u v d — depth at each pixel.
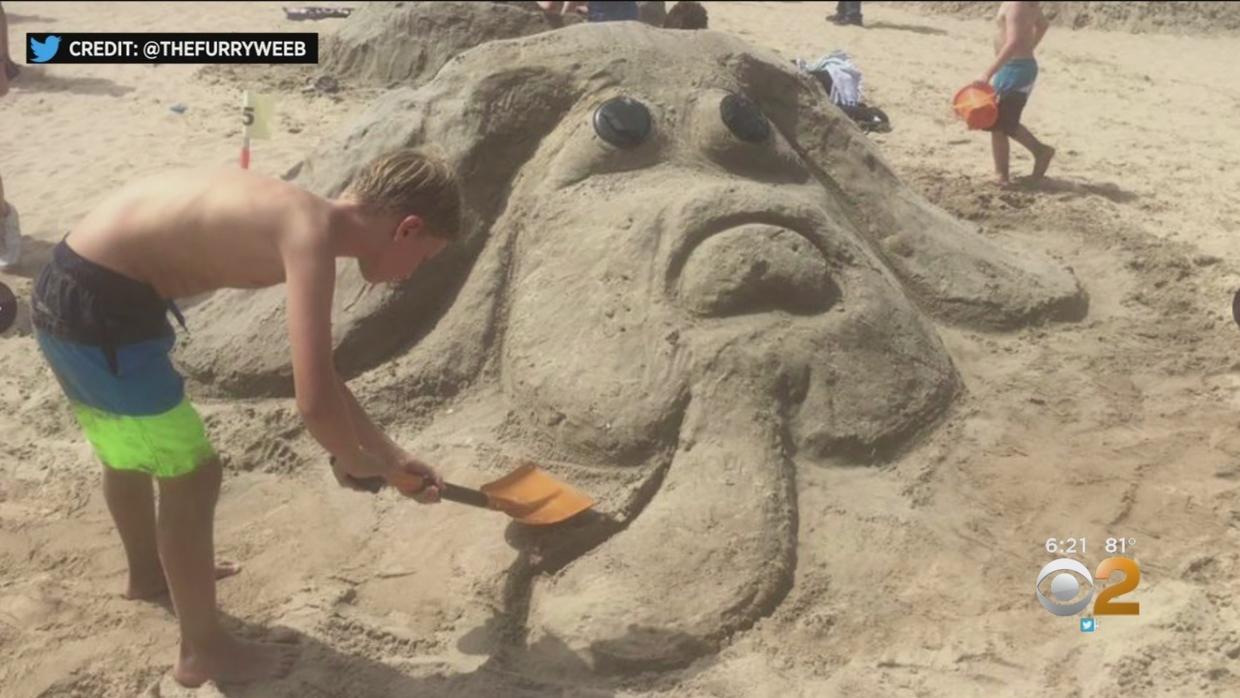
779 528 3.83
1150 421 4.62
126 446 3.16
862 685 3.37
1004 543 3.93
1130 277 6.05
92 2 14.63
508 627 3.62
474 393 4.62
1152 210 7.46
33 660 3.45
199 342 4.91
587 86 5.03
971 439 4.41
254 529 4.06
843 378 4.29
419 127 5.02
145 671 3.42
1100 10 15.10
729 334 4.25
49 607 3.67
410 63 10.48
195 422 3.19
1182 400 4.79
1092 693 3.31
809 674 3.43
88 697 3.35
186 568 3.23
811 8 16.66
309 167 5.34
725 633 3.56
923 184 7.79
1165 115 10.30
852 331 4.39
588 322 4.41
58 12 13.91
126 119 9.53
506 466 4.23
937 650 3.50
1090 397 4.74
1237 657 3.43
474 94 4.96
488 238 4.88
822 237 4.59
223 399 4.79
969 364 4.92
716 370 4.18
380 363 4.75
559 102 5.02
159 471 3.16
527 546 3.86
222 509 4.18
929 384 4.49
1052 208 7.30
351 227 3.06
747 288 4.33
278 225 2.96
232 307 5.03
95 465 4.49
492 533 3.94
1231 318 5.55
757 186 4.67
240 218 2.98
